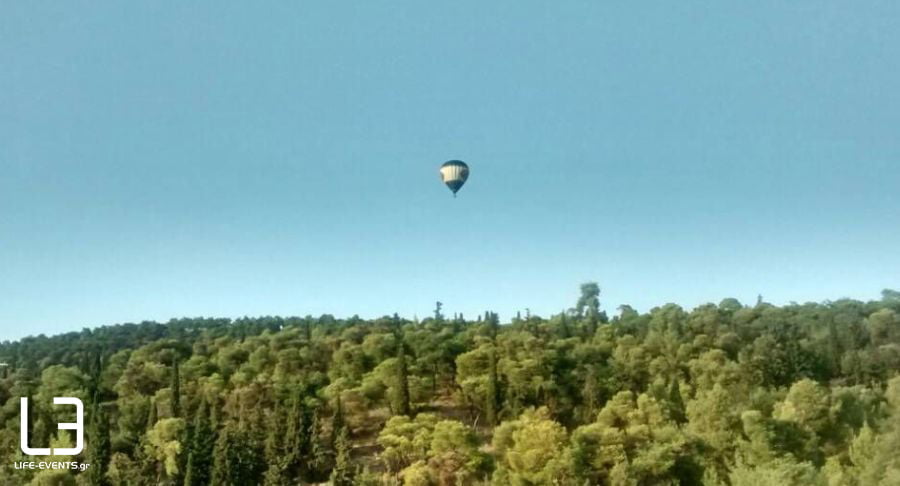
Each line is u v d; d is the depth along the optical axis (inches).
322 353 7219.5
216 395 5689.0
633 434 3671.3
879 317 7066.9
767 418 3585.1
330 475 4365.2
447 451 3983.8
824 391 4121.6
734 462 3499.0
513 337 6811.0
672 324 7317.9
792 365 5826.8
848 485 2935.5
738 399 4461.1
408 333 7372.1
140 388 6323.8
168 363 7504.9
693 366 5487.2
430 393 5925.2
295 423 4549.7
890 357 6038.4
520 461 3686.0
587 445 3646.7
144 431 5167.3
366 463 4645.7
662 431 3609.7
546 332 7618.1
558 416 5255.9
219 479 4077.3
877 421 3855.8
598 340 7081.7
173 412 5398.6
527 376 5413.4
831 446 3740.2
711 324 7347.4
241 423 4773.6
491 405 5290.4
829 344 6333.7
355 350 6614.2
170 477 4463.6
